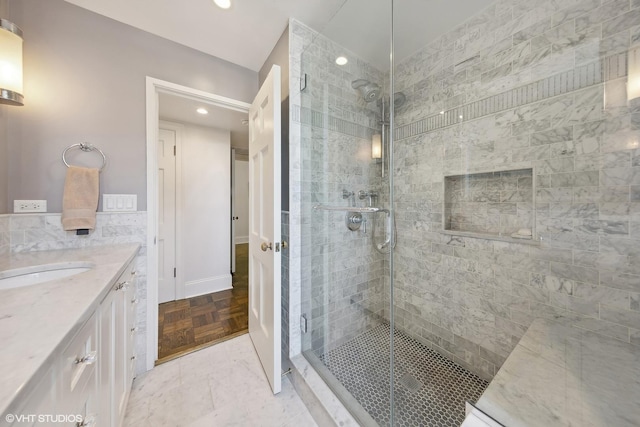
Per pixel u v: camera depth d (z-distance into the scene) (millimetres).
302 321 1549
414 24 1497
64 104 1292
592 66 1050
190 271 2729
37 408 413
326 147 1612
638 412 733
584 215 1096
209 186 2838
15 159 1182
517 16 1269
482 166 1445
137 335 1471
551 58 1164
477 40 1431
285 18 1457
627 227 991
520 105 1276
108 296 847
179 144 2623
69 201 1271
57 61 1275
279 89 1284
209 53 1736
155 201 1566
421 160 1753
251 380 1446
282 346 1604
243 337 1901
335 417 1074
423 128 1730
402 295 1876
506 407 766
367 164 1771
